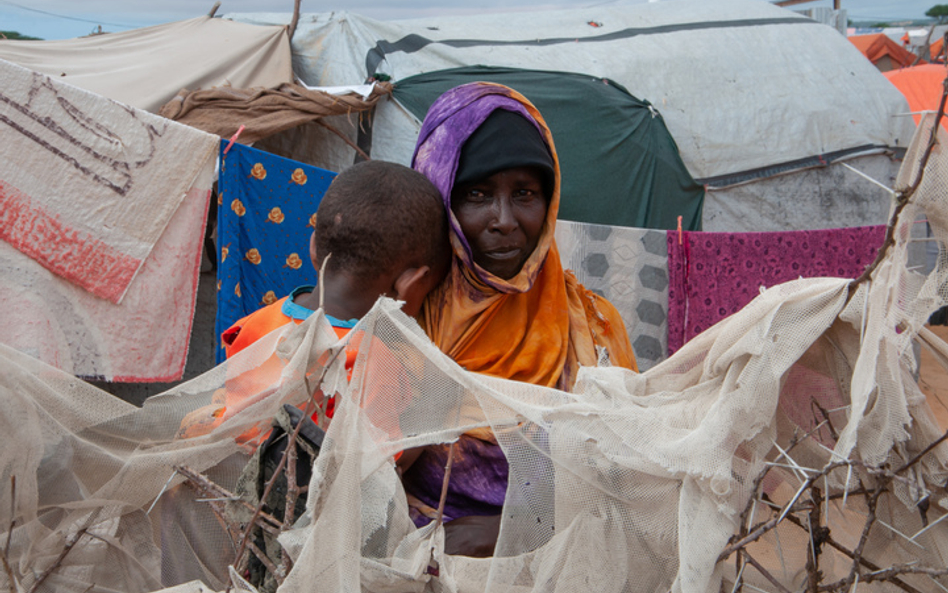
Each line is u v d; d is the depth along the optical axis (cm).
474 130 145
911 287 108
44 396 120
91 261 276
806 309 112
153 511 125
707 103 583
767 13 706
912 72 1016
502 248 146
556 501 114
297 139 496
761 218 583
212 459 120
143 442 122
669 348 378
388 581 111
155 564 126
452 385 116
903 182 106
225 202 300
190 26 623
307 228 322
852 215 596
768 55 630
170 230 291
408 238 134
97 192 275
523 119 151
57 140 267
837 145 594
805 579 121
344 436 105
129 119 277
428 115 159
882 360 108
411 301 141
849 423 108
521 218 147
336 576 103
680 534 105
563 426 114
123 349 288
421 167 154
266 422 118
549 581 112
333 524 103
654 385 126
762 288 118
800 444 120
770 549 121
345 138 480
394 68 550
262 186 308
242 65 559
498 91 152
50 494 121
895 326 110
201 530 122
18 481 117
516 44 593
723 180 568
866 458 109
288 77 567
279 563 110
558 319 158
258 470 113
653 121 547
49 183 267
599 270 374
